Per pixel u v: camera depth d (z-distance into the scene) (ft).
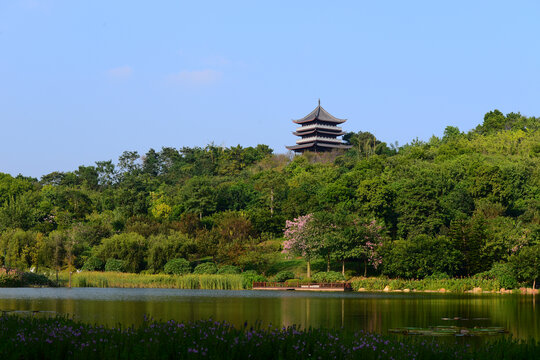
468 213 384.06
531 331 118.83
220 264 335.06
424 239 296.92
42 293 228.02
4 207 428.15
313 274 319.47
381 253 303.07
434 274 287.48
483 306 181.06
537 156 491.31
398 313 156.76
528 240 292.40
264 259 325.01
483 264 293.84
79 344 68.59
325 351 69.05
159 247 333.62
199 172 622.95
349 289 286.25
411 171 428.56
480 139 557.33
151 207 488.44
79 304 174.60
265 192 466.70
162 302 188.34
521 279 276.41
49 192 497.46
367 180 378.73
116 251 338.95
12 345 65.36
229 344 68.69
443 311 163.32
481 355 71.10
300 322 132.57
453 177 426.10
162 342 68.23
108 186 629.51
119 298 204.74
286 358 66.59
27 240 318.24
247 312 155.63
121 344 67.21
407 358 68.44
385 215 372.17
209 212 457.27
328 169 515.09
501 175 398.62
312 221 317.83
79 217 474.08
